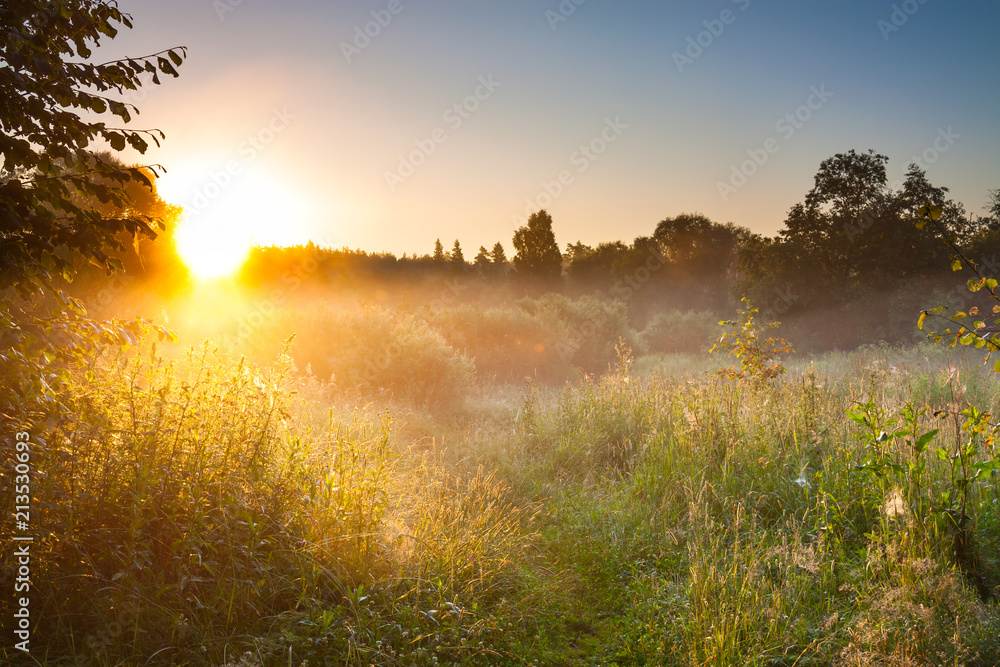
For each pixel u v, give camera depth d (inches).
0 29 119.9
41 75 127.1
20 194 128.4
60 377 149.0
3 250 130.3
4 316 132.3
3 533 121.8
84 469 141.3
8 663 110.9
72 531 129.5
